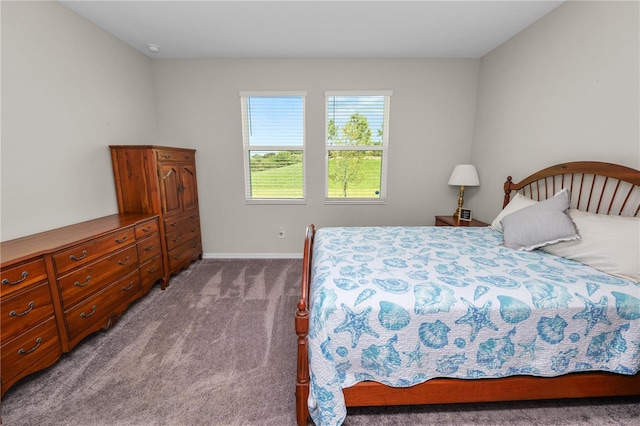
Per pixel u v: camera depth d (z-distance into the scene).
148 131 3.20
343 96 3.36
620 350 1.26
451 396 1.28
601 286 1.34
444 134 3.44
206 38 2.72
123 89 2.79
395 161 3.51
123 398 1.47
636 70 1.66
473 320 1.21
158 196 2.64
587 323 1.24
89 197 2.38
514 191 2.73
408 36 2.70
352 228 2.62
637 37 1.65
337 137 3.48
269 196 3.62
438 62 3.28
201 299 2.55
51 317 1.59
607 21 1.81
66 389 1.52
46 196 2.01
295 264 3.45
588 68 1.96
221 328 2.11
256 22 2.41
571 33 2.08
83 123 2.32
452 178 3.23
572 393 1.31
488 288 1.33
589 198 1.97
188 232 3.24
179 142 3.42
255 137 3.46
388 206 3.62
